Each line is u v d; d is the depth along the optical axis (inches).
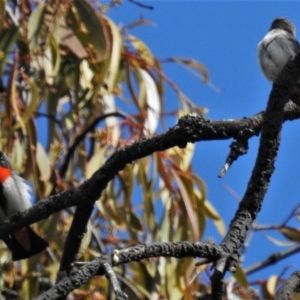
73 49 401.7
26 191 361.4
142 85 401.4
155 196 380.8
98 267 173.6
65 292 174.2
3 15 381.7
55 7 391.2
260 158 177.5
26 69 410.3
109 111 413.1
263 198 177.3
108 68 395.5
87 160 414.0
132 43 423.5
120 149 194.2
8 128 380.8
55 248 370.0
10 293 385.4
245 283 341.4
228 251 169.5
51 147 397.4
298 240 403.2
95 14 381.1
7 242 307.3
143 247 173.5
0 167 357.1
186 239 375.9
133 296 364.8
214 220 390.9
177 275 362.6
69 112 422.0
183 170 382.6
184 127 186.1
